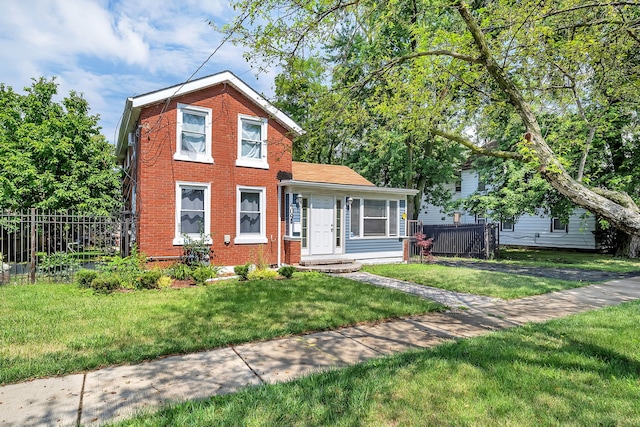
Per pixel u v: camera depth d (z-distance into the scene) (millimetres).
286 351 4613
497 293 8312
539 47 6152
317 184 12414
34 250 9266
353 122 6965
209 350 4621
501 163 17047
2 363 4016
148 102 10242
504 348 4559
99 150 15047
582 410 3064
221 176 11453
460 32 6535
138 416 2980
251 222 12094
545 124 9438
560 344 4750
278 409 3068
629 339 4953
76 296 7414
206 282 9305
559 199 16062
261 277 9984
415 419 2918
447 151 20812
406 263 14703
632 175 14117
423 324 5930
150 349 4488
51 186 13016
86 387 3555
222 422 2871
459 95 7578
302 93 6551
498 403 3170
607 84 7031
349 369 3943
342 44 6535
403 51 11164
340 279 10023
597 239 19219
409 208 22125
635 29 5570
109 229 10750
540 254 18922
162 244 10445
